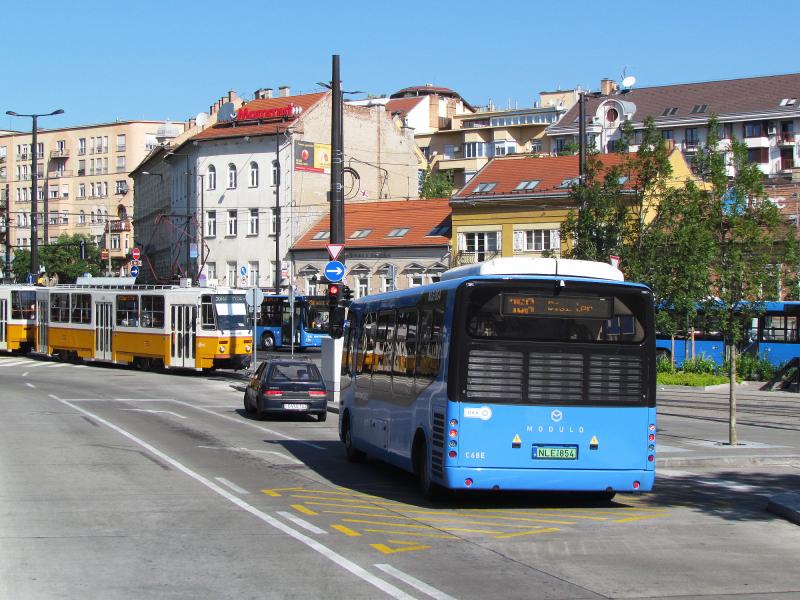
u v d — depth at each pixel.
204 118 93.94
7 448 19.27
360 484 15.70
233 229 77.69
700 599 8.51
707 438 22.70
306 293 72.75
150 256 100.19
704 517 13.12
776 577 9.43
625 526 12.29
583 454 13.17
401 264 67.75
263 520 11.95
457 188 112.88
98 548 10.17
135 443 20.45
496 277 13.20
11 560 9.55
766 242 20.88
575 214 28.94
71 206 137.25
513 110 118.25
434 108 123.44
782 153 92.81
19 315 55.84
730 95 96.69
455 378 13.04
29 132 140.88
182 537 10.81
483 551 10.39
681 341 47.03
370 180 81.38
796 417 28.73
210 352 42.25
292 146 74.81
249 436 22.70
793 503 13.36
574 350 13.23
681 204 26.45
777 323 44.88
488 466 12.99
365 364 18.11
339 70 29.22
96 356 48.75
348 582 8.76
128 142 132.75
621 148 29.28
